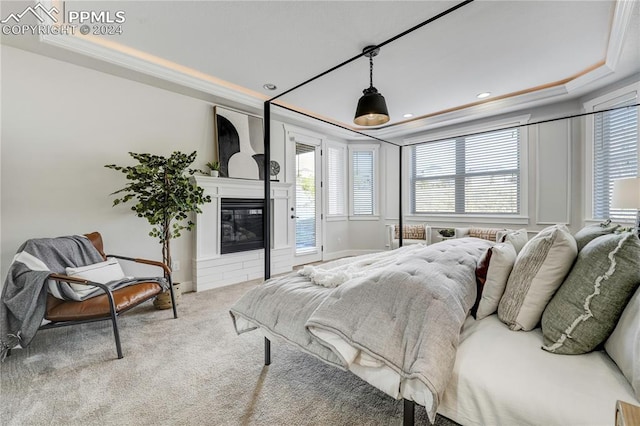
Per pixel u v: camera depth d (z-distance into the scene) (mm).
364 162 6004
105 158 3006
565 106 3814
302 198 5203
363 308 1265
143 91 3262
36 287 1967
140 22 2295
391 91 3680
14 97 2525
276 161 4691
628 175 3125
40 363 1932
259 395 1591
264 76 3258
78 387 1672
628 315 931
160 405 1514
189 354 2049
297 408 1483
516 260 1377
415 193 5512
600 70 2986
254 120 4266
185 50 2727
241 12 2170
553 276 1205
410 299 1207
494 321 1358
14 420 1416
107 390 1643
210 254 3707
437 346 1035
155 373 1812
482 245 2133
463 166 4875
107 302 2070
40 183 2652
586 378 920
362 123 2693
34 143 2619
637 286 956
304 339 1389
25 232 2584
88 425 1381
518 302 1263
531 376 957
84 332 2418
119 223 3107
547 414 852
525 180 4191
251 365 1901
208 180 3645
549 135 3963
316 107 4285
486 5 2092
